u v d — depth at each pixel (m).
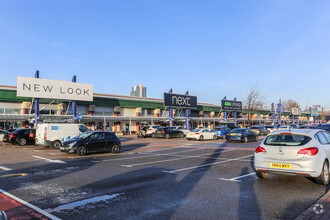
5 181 7.17
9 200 5.33
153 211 4.62
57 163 10.58
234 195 5.61
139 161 11.07
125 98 38.66
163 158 12.01
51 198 5.46
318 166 6.04
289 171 6.19
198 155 13.06
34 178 7.57
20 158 12.20
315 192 5.73
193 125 47.59
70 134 17.39
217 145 19.05
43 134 16.70
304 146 6.19
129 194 5.74
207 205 4.93
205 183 6.77
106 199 5.37
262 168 6.68
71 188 6.32
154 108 42.25
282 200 5.18
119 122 37.28
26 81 24.19
